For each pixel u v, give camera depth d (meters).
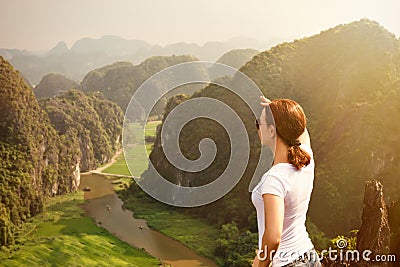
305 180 1.73
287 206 1.71
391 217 8.06
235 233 23.72
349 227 23.05
